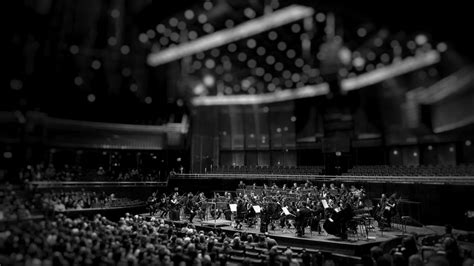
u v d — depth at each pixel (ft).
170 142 101.14
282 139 104.12
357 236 49.21
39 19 76.79
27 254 34.42
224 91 112.57
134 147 99.04
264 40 104.78
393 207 53.42
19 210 54.49
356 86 100.22
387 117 94.27
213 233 52.29
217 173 98.27
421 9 73.46
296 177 85.25
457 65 77.41
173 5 93.04
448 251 35.42
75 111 92.58
